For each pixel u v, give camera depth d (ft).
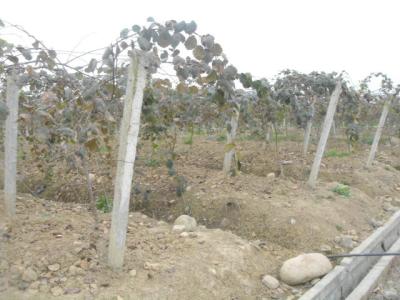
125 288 10.61
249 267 13.34
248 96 20.72
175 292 10.96
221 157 29.66
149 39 9.73
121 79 12.99
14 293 10.12
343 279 14.23
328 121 21.45
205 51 10.09
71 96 12.49
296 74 25.02
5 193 14.35
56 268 11.03
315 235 16.63
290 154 31.37
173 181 22.18
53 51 11.05
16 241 12.30
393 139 46.83
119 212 10.96
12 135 14.15
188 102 18.97
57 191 22.31
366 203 21.79
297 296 12.57
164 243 13.67
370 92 30.66
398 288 15.34
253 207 18.33
